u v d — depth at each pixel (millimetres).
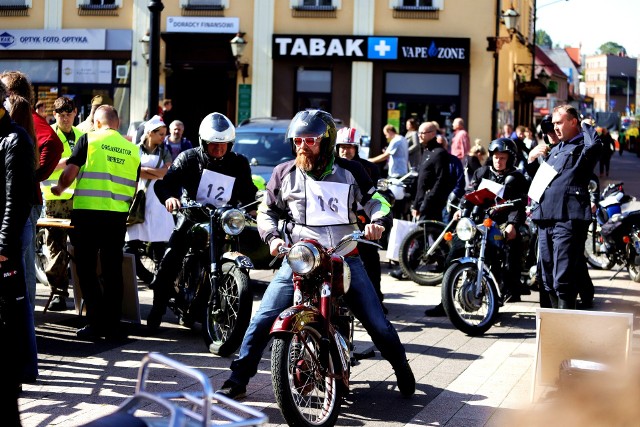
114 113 10750
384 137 34625
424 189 15188
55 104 12336
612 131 96188
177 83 35781
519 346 10695
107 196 10469
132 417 3979
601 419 7879
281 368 7074
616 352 8062
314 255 7262
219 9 34844
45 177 9250
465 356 10156
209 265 10234
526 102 46344
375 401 8352
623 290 15172
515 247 12258
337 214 8008
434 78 34406
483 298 11375
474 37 34125
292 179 8062
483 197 12031
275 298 8016
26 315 8219
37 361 8570
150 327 10859
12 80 9055
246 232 13453
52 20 36000
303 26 34750
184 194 10516
